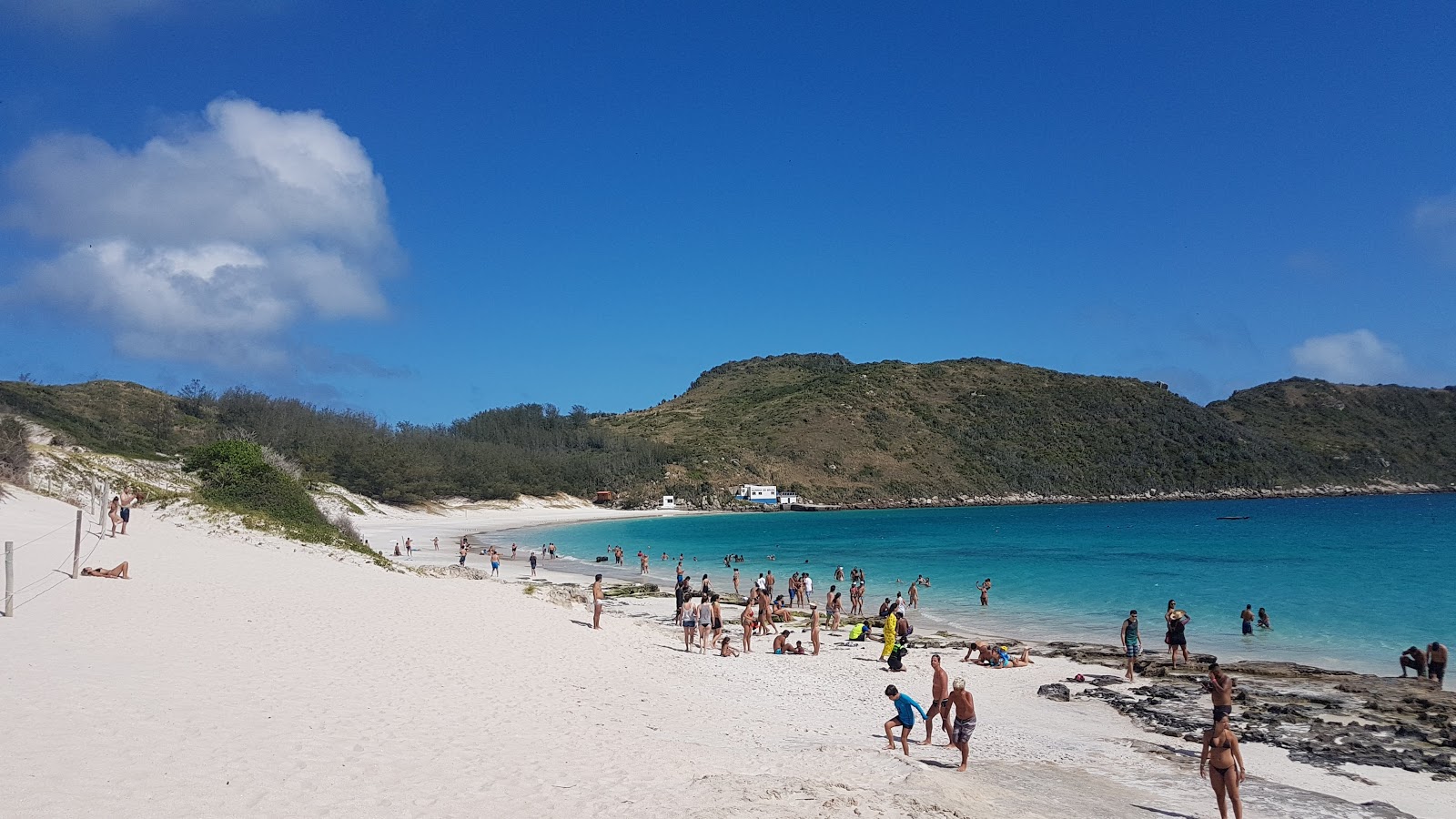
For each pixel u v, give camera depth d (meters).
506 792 9.45
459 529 95.50
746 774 11.01
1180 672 22.50
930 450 180.50
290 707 12.01
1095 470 179.38
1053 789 12.49
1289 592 40.44
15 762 8.53
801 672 21.23
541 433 180.50
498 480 129.88
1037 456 181.88
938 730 16.14
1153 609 36.03
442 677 15.25
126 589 20.11
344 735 10.98
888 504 159.62
